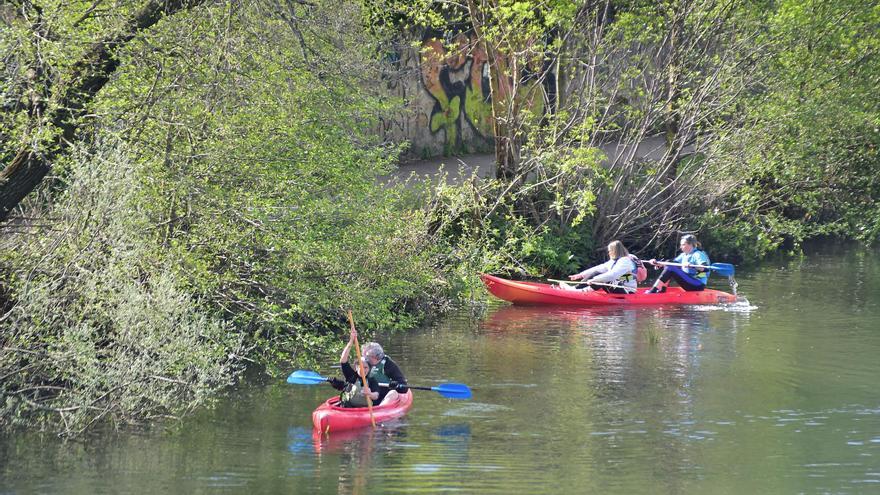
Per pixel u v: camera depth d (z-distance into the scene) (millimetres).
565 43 55562
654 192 58938
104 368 28156
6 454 24016
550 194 56500
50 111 26844
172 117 31250
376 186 39812
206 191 32031
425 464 23594
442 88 75875
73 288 27031
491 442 25500
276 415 27844
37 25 27453
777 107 58438
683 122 57406
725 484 22188
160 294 27297
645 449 24859
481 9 52094
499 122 55031
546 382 31969
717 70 56281
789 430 26578
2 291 27734
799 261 62188
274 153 33531
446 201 52562
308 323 36156
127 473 22703
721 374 33031
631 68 55344
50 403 27531
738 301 47688
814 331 40406
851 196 71250
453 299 47469
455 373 33125
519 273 55062
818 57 60531
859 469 23281
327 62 34469
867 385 31516
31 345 27078
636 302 48219
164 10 30031
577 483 22234
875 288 51438
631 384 31672
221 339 31719
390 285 39438
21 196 28094
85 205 27219
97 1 28844
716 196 61219
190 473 22750
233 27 32188
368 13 49094
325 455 24266
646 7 55594
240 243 33188
